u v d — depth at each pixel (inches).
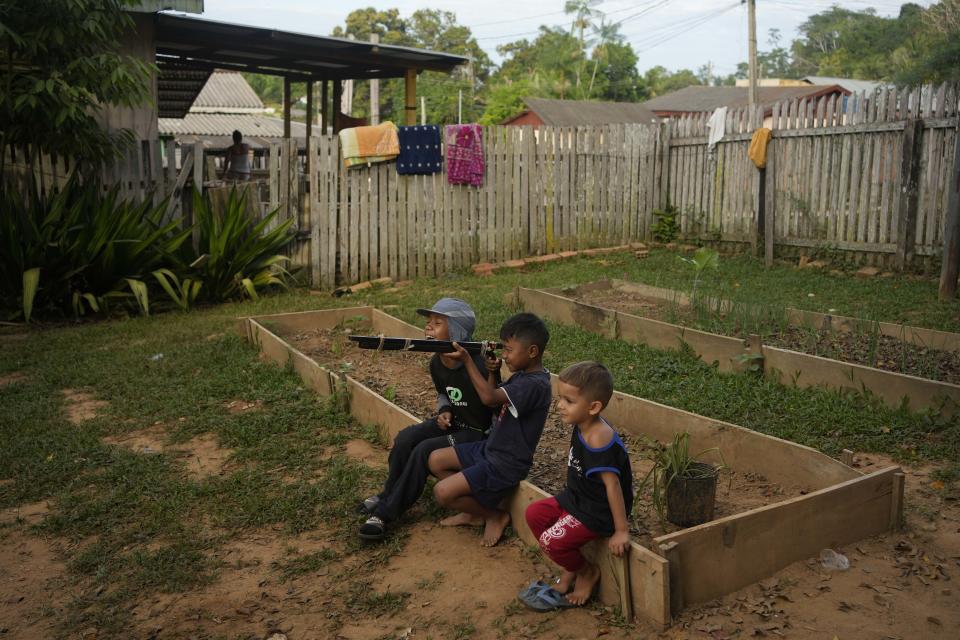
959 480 184.4
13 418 239.8
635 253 557.9
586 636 131.8
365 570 155.6
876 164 474.3
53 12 374.3
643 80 2706.7
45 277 392.5
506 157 530.0
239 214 420.8
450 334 174.4
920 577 145.4
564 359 285.7
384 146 474.0
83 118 389.1
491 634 134.0
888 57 2132.1
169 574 154.3
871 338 286.7
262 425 230.2
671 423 212.8
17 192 385.1
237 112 1284.4
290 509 178.7
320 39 559.2
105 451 213.8
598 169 575.5
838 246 497.0
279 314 342.3
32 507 186.5
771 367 257.3
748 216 550.9
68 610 144.8
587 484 138.0
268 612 142.3
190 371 286.2
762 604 137.4
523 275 493.4
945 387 215.0
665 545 131.6
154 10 456.1
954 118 431.5
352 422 233.9
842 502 154.3
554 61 2536.9
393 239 490.9
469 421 173.9
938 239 447.2
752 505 174.2
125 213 398.6
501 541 164.9
